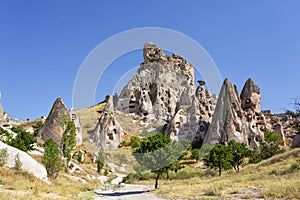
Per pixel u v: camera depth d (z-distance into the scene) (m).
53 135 37.84
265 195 13.91
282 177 20.86
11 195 12.75
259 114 70.50
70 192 18.39
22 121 80.44
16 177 19.00
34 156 30.86
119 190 22.39
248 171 30.00
